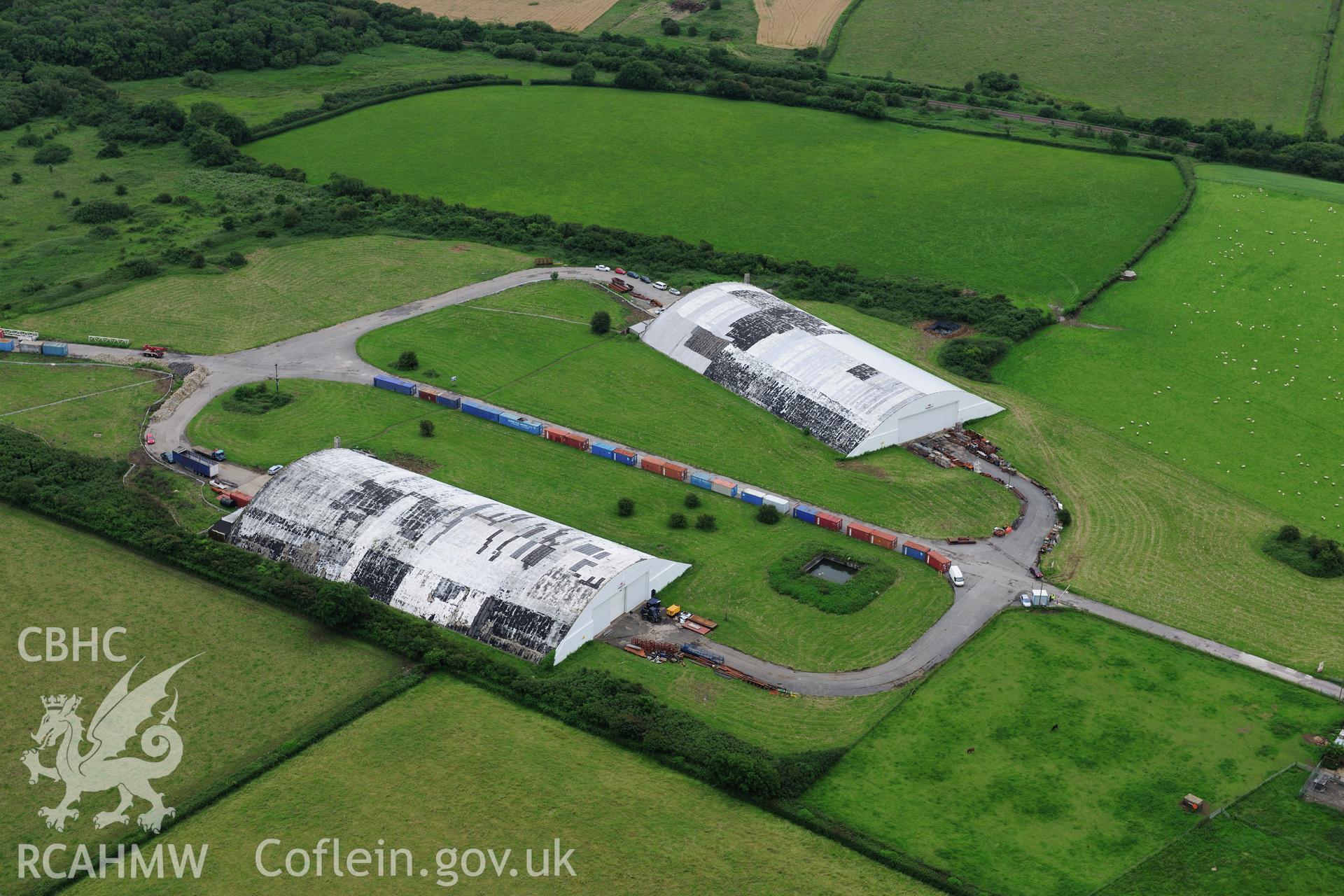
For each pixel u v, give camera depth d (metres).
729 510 191.00
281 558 171.12
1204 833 128.62
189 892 118.94
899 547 180.00
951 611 166.12
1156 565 178.88
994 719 145.50
